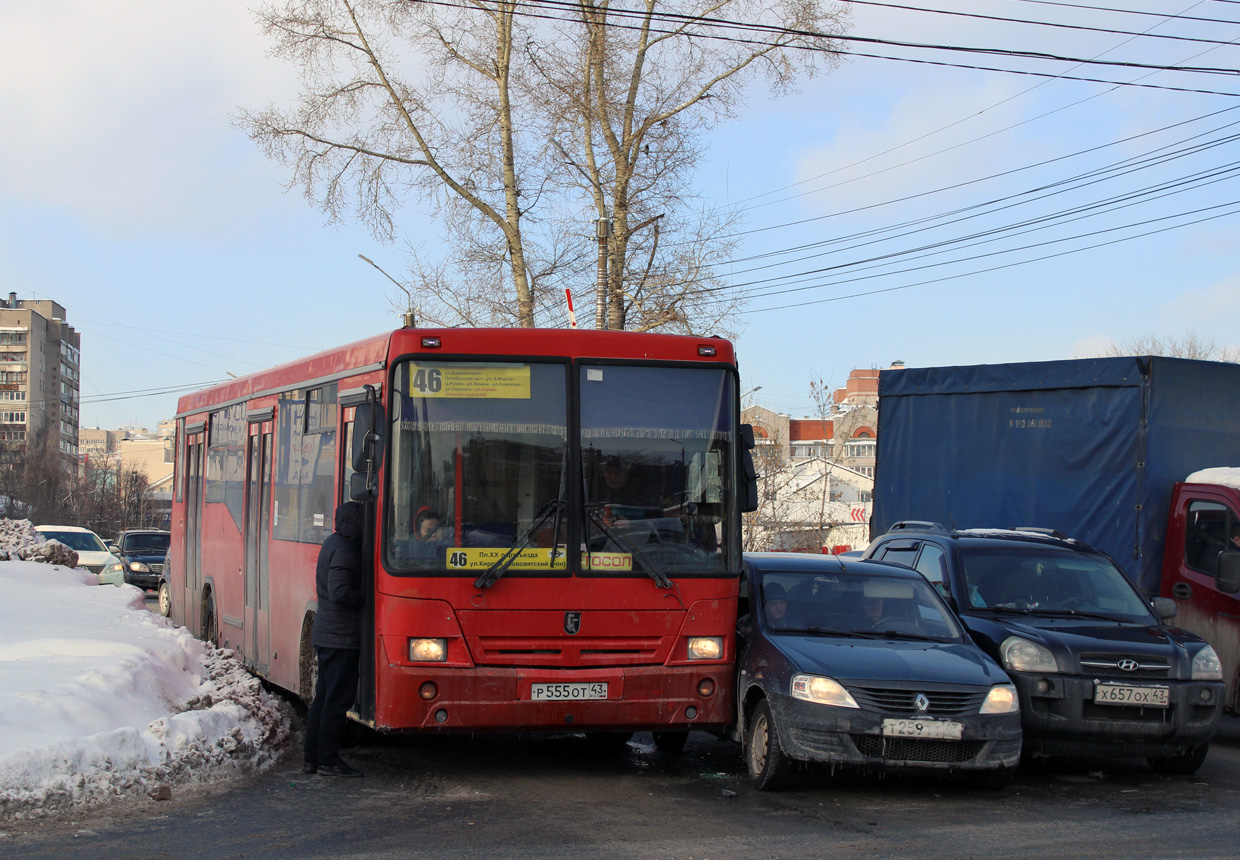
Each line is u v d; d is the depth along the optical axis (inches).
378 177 1053.8
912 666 332.5
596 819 291.9
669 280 1072.8
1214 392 533.3
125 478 3575.3
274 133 1040.2
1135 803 330.3
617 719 331.3
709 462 350.3
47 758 287.9
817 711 320.2
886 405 636.7
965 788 347.3
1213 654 379.2
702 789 339.3
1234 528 478.9
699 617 340.5
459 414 336.5
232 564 542.3
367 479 334.0
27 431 4658.0
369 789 326.0
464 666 323.0
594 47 1075.3
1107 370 531.5
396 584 323.9
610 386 346.3
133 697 348.8
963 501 588.7
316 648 344.5
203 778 325.1
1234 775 386.0
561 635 329.4
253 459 512.7
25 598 525.7
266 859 246.8
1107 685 359.6
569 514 334.3
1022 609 409.1
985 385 585.0
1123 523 517.3
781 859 253.4
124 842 258.2
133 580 1182.3
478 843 263.0
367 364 365.4
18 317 4697.3
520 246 1087.0
